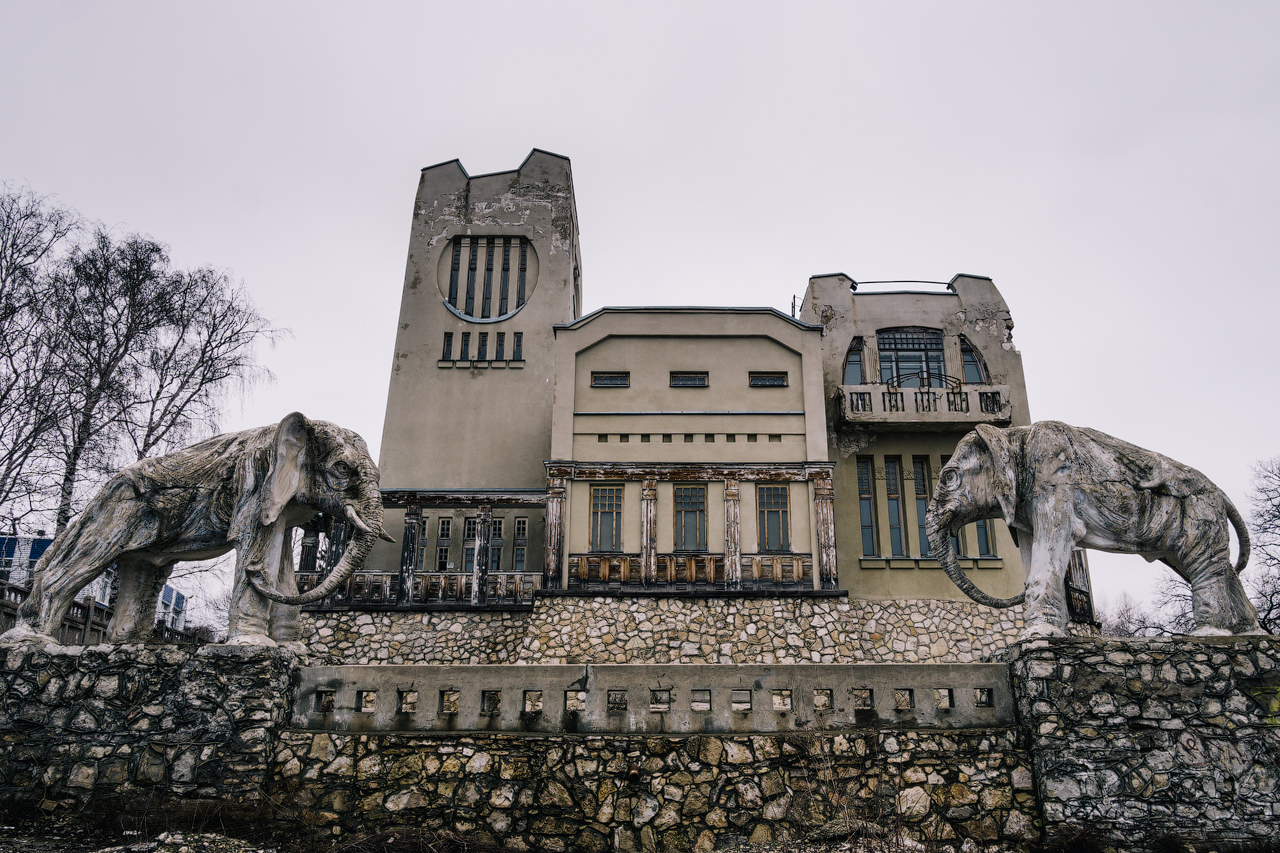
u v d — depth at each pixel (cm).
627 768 1055
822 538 2222
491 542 2528
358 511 1240
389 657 2153
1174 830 1019
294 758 1082
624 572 2195
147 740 1087
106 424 2053
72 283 2112
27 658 1134
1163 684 1077
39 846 995
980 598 1294
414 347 2803
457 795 1048
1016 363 2608
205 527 1243
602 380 2408
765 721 1096
